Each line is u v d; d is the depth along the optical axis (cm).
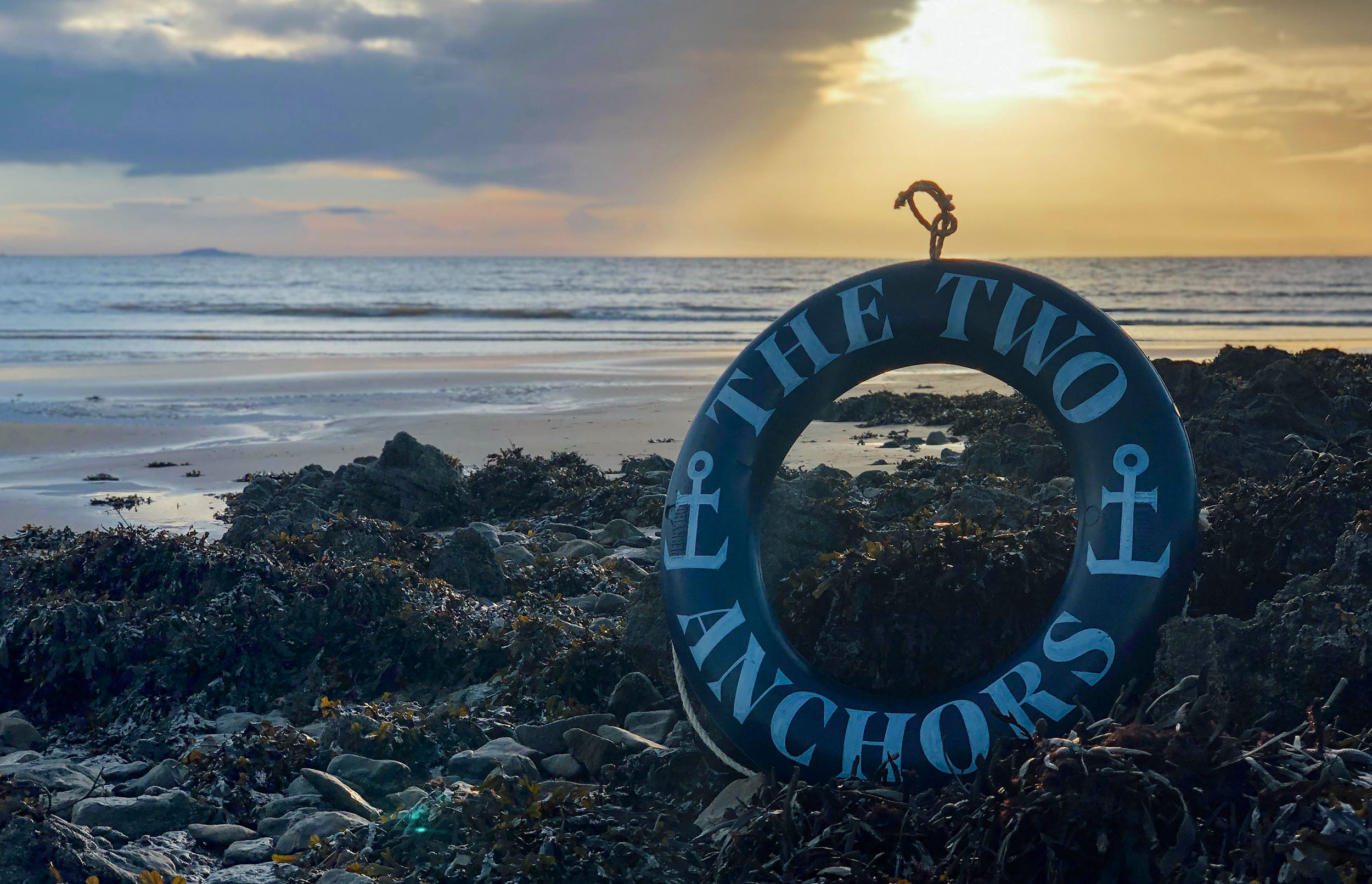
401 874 355
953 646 452
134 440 1617
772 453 446
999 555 462
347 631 605
